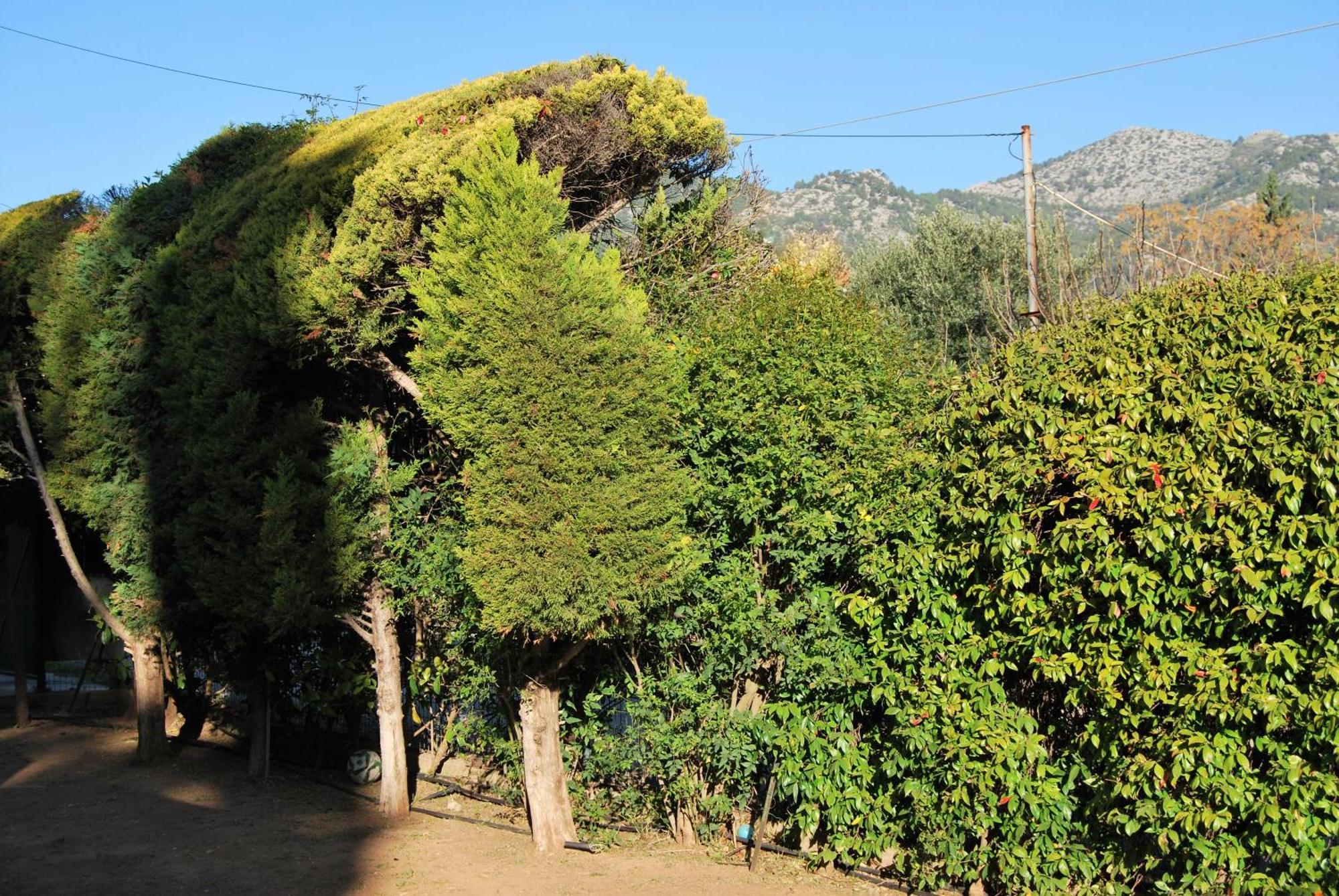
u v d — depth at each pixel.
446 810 8.29
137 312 9.45
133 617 9.66
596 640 6.87
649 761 6.92
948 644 5.69
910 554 5.72
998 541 5.35
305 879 6.72
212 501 8.20
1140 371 5.27
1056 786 5.40
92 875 6.88
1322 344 4.73
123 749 10.70
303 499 7.68
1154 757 4.95
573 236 6.64
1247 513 4.59
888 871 6.37
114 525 9.45
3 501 11.51
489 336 6.05
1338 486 4.49
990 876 5.75
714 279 8.41
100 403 9.38
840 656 6.07
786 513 6.29
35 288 10.30
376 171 6.89
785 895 6.13
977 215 23.72
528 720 7.16
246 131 10.23
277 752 10.29
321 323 7.02
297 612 7.62
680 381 6.45
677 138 8.20
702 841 7.09
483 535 6.07
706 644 6.61
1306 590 4.49
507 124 6.62
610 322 6.22
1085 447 5.14
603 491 6.06
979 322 21.22
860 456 6.06
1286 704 4.54
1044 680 5.68
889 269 23.17
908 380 6.45
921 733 5.64
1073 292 12.25
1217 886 4.93
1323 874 4.54
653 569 6.10
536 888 6.41
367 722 10.43
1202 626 4.89
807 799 6.38
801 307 6.53
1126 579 4.93
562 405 6.02
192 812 8.36
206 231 8.48
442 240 6.32
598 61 8.37
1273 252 10.53
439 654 8.39
